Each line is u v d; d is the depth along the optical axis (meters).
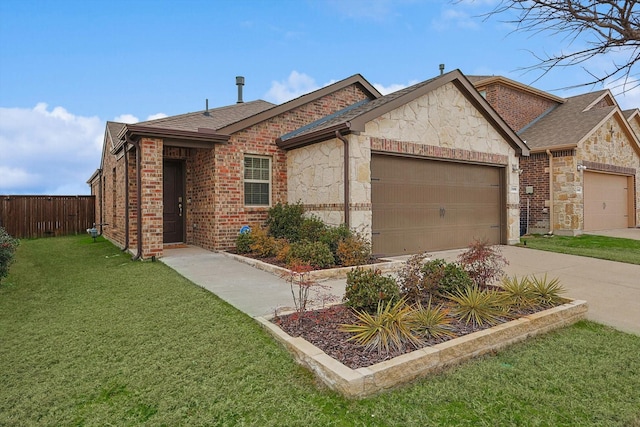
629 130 16.17
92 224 17.48
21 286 6.32
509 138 11.46
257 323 4.26
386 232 9.03
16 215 15.81
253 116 9.78
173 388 3.00
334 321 4.14
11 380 3.19
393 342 3.44
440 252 9.87
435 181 9.99
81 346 3.81
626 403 2.82
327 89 11.19
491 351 3.72
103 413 2.72
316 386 3.02
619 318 4.87
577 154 13.81
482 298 4.36
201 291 5.67
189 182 10.98
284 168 10.38
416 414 2.66
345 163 8.27
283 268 6.87
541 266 8.24
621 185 16.47
